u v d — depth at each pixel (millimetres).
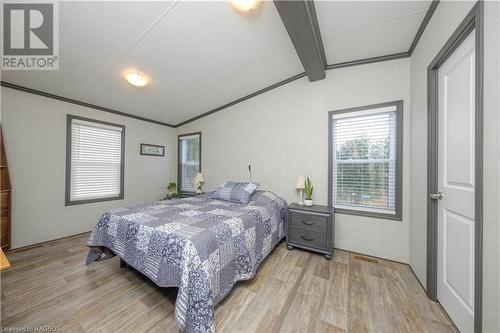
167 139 4516
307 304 1583
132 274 2008
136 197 3939
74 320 1415
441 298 1543
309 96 2875
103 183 3477
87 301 1610
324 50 2363
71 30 1831
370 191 2490
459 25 1270
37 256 2381
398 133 2273
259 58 2521
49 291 1730
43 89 2719
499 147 953
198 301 1257
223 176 3801
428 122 1693
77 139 3164
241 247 1787
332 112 2691
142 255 1631
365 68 2490
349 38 2150
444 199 1520
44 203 2812
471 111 1225
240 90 3293
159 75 2682
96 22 1770
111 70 2465
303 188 2727
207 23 1896
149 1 1619
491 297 986
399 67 2299
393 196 2361
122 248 1838
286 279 1931
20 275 1976
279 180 3145
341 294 1704
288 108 3061
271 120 3229
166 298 1655
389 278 1943
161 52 2238
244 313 1484
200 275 1298
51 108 2875
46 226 2828
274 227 2500
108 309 1525
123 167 3729
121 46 2086
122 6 1643
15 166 2574
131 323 1395
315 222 2424
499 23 950
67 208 3035
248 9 1733
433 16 1664
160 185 4367
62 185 2980
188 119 4344
